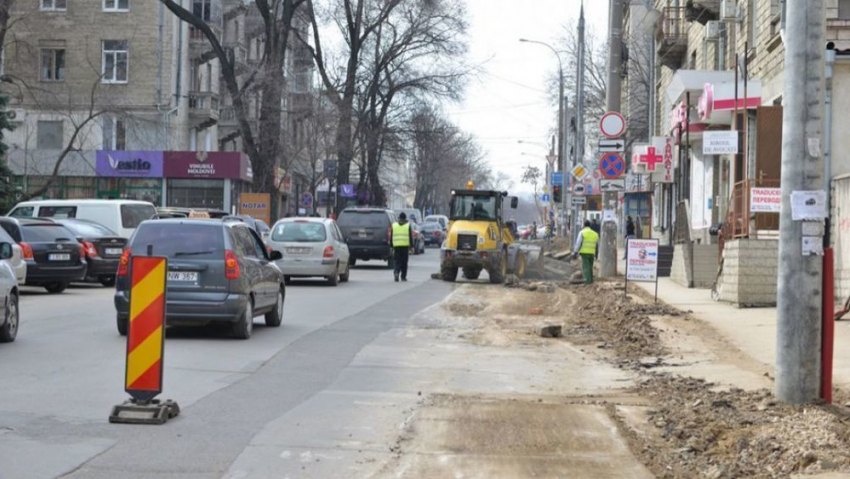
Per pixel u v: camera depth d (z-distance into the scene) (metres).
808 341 12.73
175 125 73.56
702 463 10.50
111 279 35.91
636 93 77.44
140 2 72.44
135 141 73.00
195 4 75.44
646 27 59.62
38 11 72.19
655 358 18.81
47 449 10.58
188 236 20.33
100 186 73.56
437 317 26.59
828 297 12.76
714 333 21.58
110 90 72.62
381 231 52.75
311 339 21.00
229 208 74.12
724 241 31.05
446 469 10.12
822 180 12.62
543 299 33.47
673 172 50.47
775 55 34.91
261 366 17.03
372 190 83.44
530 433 11.89
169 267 20.09
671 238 48.59
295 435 11.59
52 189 73.38
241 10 80.56
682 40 55.03
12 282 19.27
